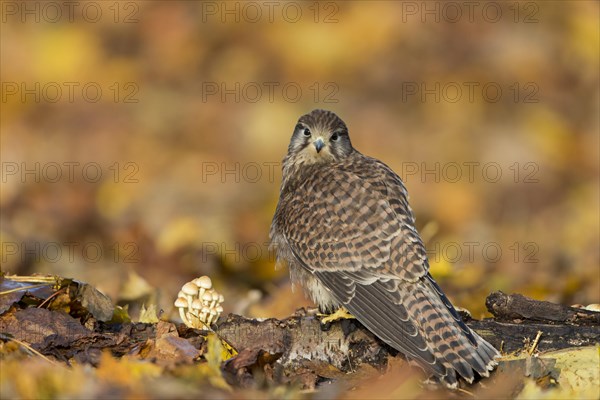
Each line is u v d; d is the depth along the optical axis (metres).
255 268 12.82
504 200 16.36
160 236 14.03
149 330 7.65
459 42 19.19
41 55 19.23
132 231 14.59
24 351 6.88
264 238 14.59
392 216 7.93
